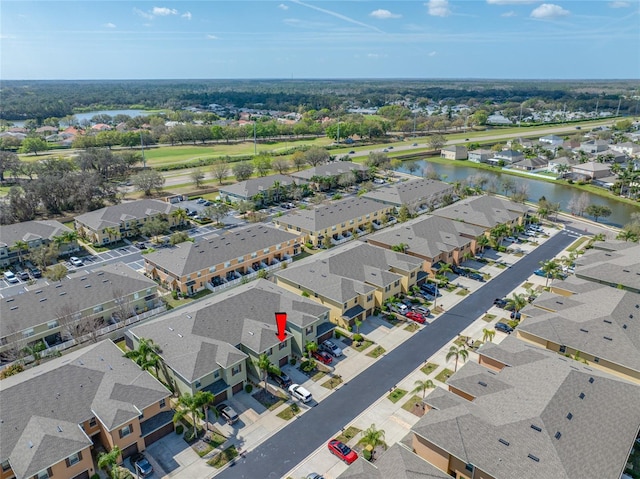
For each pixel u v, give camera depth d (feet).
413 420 176.96
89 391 167.53
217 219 405.59
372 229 390.42
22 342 215.72
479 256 333.83
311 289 249.55
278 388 195.00
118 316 249.14
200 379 178.70
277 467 156.15
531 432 141.49
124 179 572.51
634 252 286.66
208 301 234.99
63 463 144.05
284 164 598.75
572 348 199.31
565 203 486.38
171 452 162.61
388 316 249.34
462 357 208.85
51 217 428.97
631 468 153.79
